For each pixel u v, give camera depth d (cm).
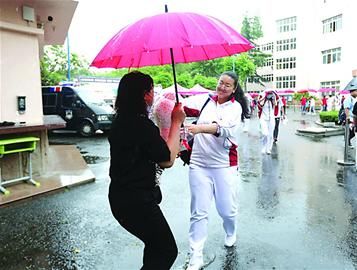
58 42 1392
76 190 666
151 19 257
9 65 707
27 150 653
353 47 4250
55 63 4803
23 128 653
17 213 539
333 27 4612
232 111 346
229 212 383
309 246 414
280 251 402
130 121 255
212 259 384
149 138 252
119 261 388
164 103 297
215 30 254
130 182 255
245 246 415
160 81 3859
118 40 259
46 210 552
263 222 489
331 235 444
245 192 639
